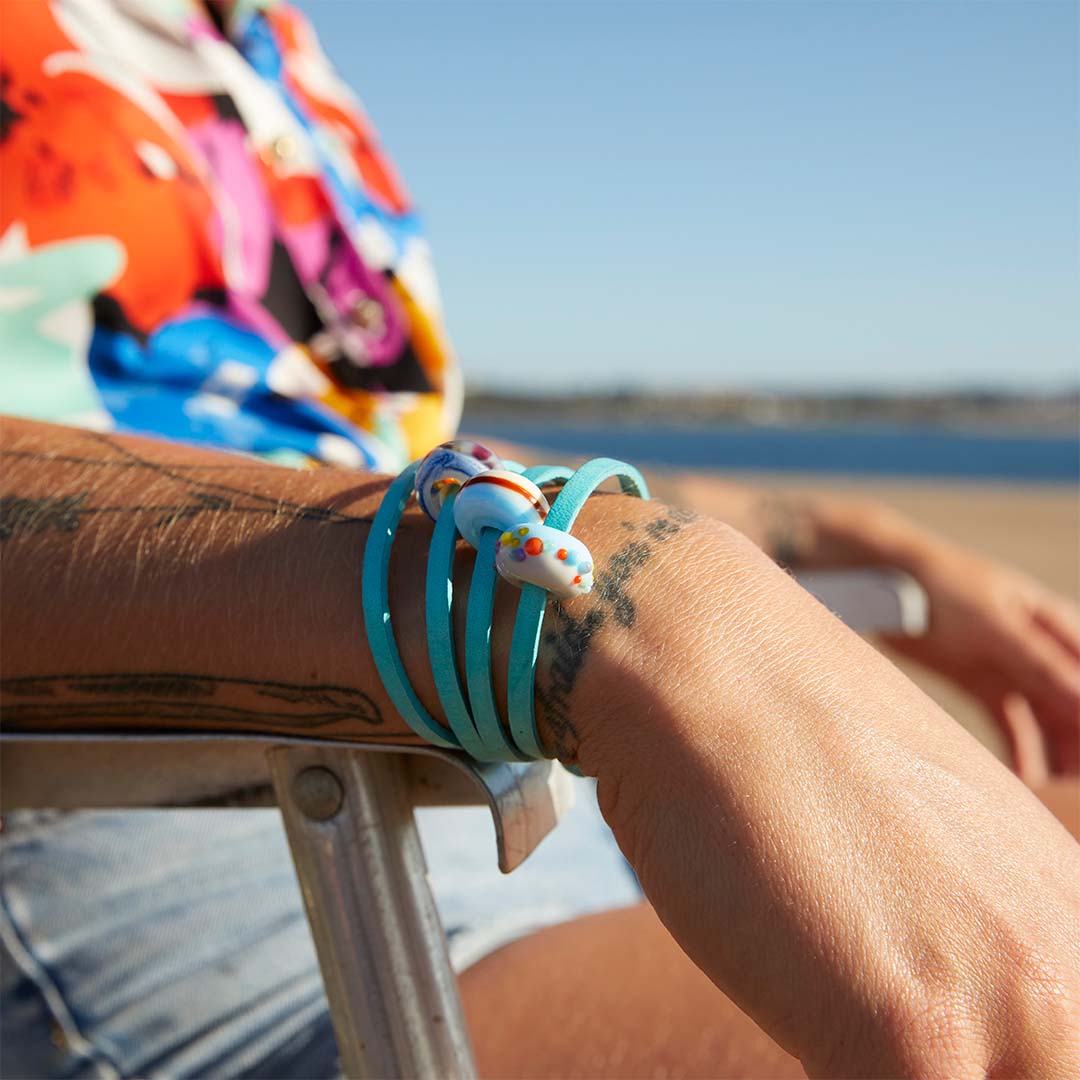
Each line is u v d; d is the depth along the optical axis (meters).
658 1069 0.98
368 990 0.78
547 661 0.68
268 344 1.48
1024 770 1.85
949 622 1.86
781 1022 0.58
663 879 0.62
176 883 1.18
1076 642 1.89
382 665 0.71
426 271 1.82
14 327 1.20
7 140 1.20
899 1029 0.55
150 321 1.32
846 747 0.61
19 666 0.79
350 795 0.78
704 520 0.74
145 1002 1.10
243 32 1.59
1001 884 0.58
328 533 0.76
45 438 0.89
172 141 1.34
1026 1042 0.55
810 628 0.67
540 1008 1.06
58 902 1.16
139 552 0.78
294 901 1.18
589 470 0.74
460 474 0.73
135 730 0.81
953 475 45.44
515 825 0.75
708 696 0.63
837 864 0.58
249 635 0.75
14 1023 1.10
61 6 1.29
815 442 125.62
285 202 1.55
